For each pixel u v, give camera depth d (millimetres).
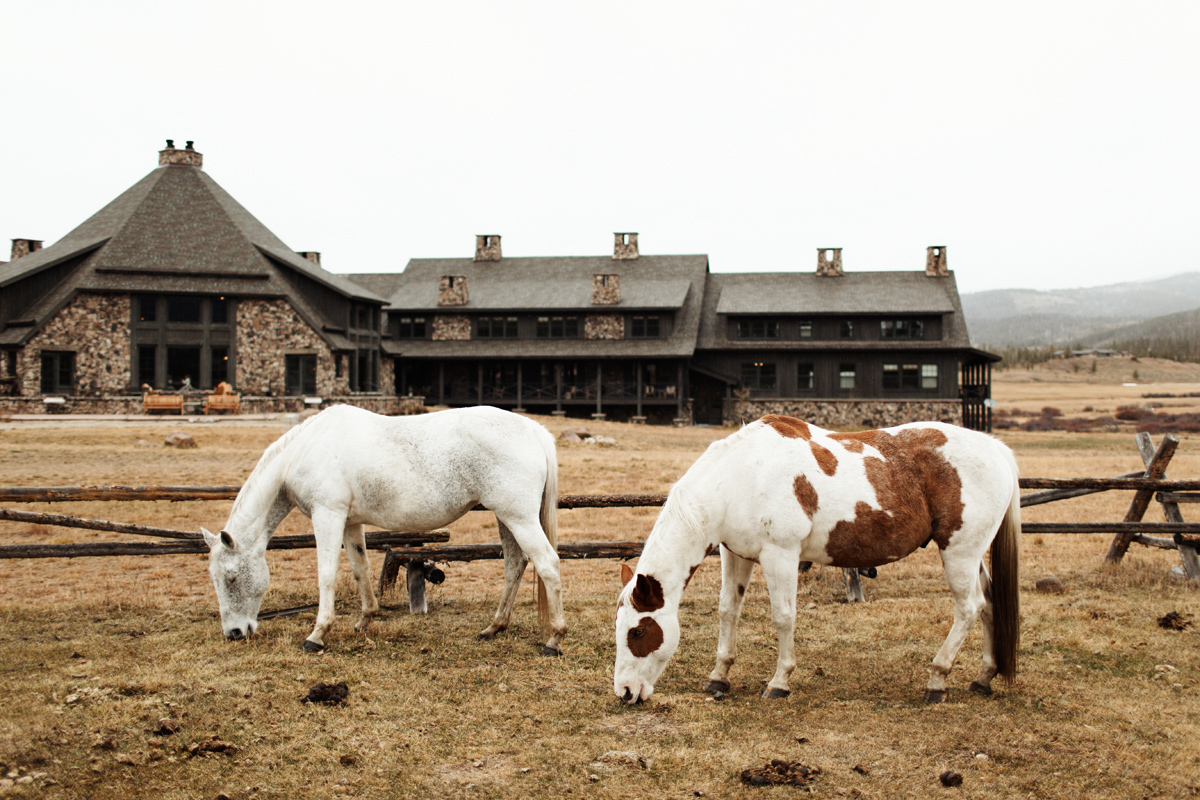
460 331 50594
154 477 16781
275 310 38656
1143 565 9883
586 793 4406
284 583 9219
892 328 48125
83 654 6418
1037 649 6820
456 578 9734
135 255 37812
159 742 4848
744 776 4562
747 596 8789
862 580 9523
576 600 8492
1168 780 4547
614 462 22781
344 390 40625
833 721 5379
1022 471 20500
